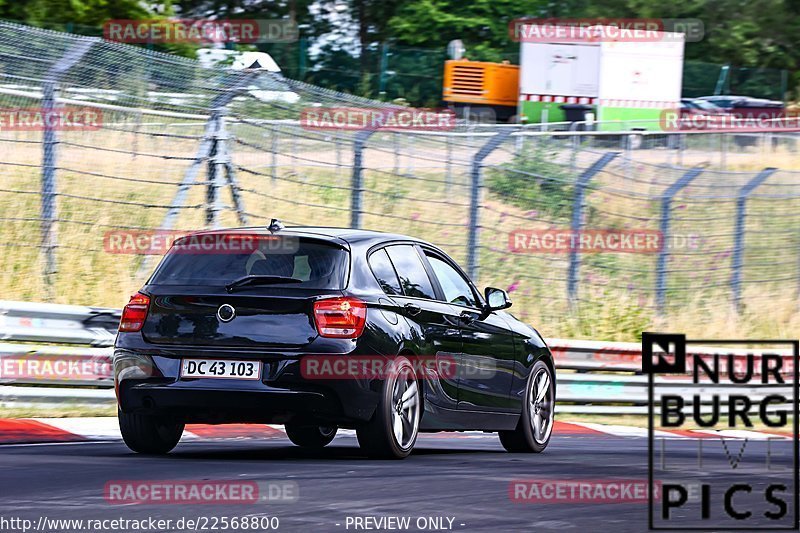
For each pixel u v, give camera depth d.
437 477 26.44
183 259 30.28
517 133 61.56
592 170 68.38
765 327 74.44
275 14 171.00
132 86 52.00
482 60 154.25
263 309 29.00
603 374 57.72
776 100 157.38
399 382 30.14
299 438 35.44
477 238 60.84
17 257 52.84
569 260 67.75
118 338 29.89
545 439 37.28
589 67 120.69
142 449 31.00
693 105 146.25
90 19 112.12
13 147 60.97
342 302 29.05
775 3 178.75
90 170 60.56
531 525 20.70
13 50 49.84
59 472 25.77
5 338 39.88
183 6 169.50
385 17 169.75
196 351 29.03
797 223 87.25
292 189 65.06
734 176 76.81
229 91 53.81
